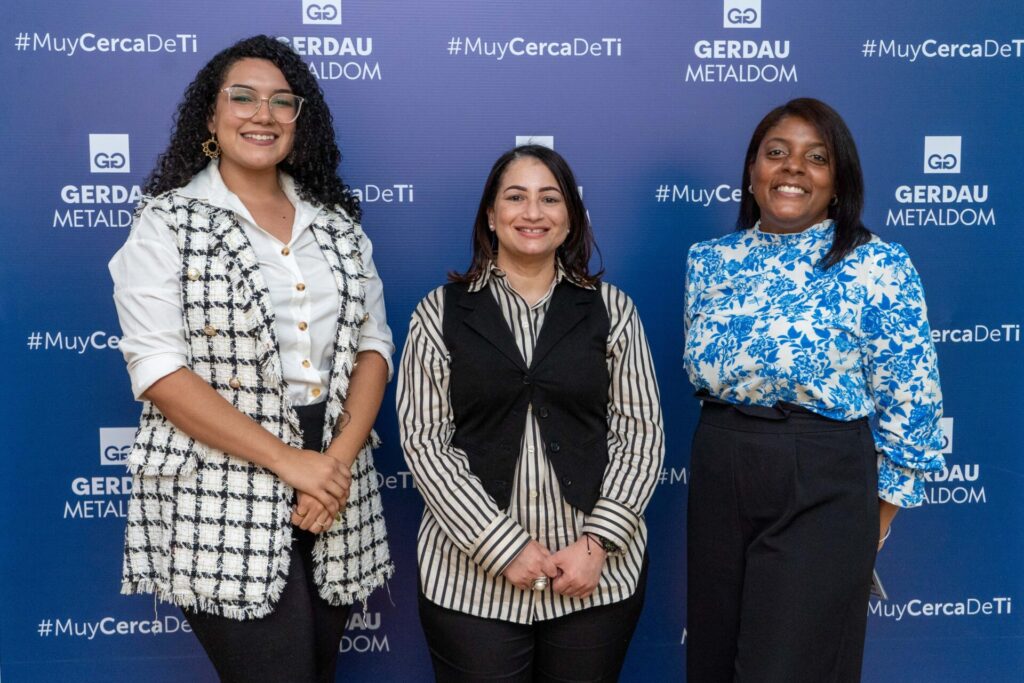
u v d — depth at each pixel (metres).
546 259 1.73
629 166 2.22
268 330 1.50
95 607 2.19
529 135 2.20
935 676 2.36
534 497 1.63
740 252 1.75
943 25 2.23
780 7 2.21
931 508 2.35
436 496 1.61
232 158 1.59
